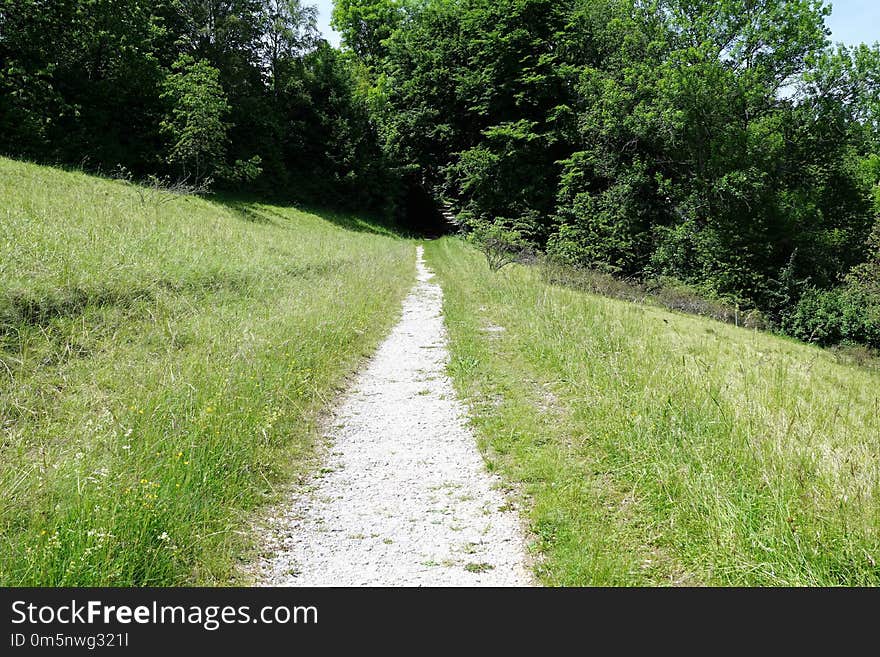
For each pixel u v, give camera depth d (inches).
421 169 1659.7
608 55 1249.4
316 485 193.6
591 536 157.5
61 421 192.4
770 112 1062.4
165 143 1093.8
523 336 373.4
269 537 161.8
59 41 1002.7
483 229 885.8
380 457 215.3
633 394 233.9
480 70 1320.1
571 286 646.5
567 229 1069.8
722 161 1037.2
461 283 651.5
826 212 1118.4
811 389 285.4
